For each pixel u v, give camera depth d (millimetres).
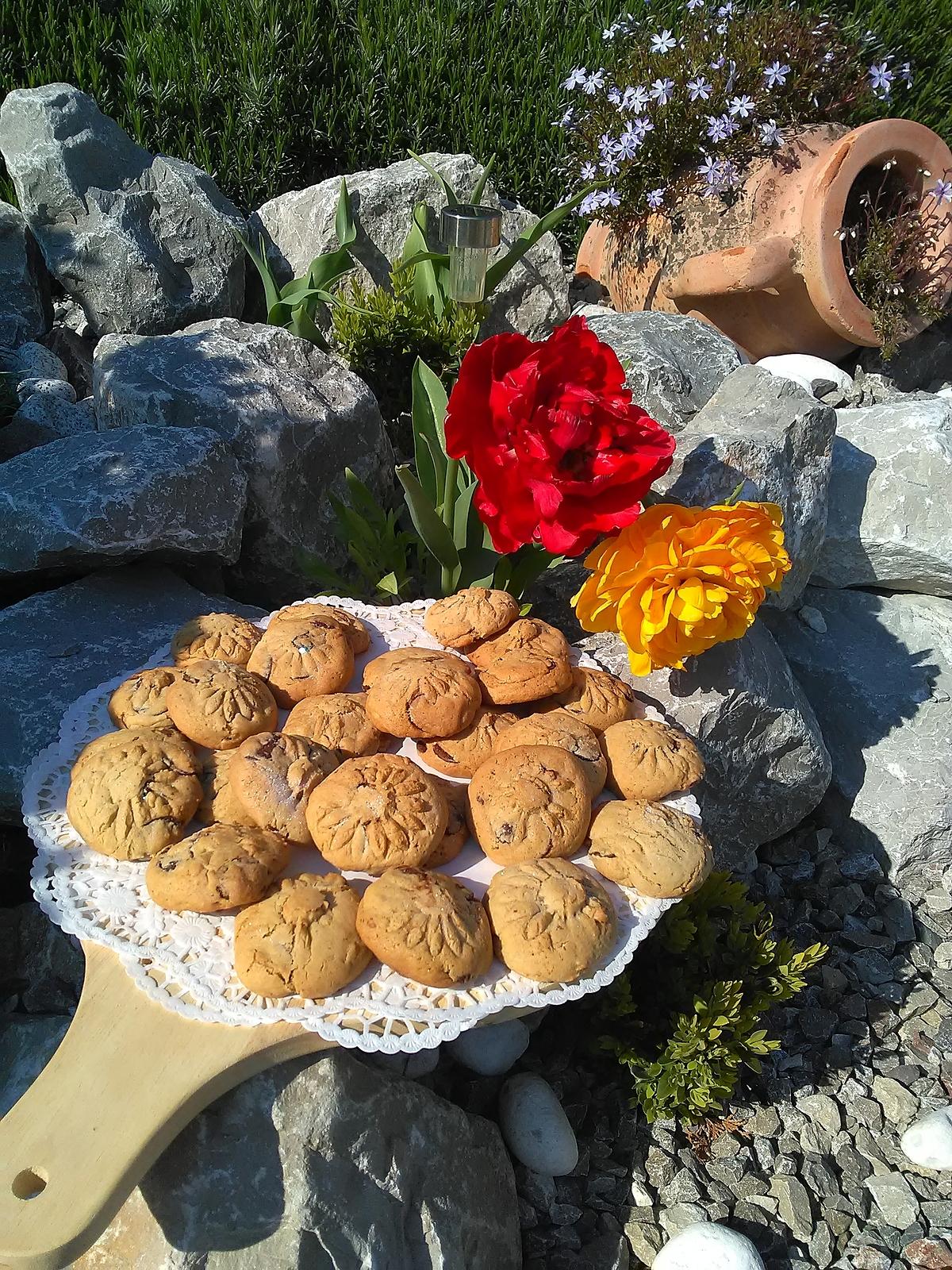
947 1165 571
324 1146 441
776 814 708
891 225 1009
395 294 882
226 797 473
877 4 1231
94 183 919
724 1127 582
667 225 1002
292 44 1156
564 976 421
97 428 769
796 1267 530
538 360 496
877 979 674
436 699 490
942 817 720
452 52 1190
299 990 405
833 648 810
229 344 765
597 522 507
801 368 1015
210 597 662
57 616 620
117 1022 409
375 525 729
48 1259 350
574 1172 553
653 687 636
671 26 1187
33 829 467
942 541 806
